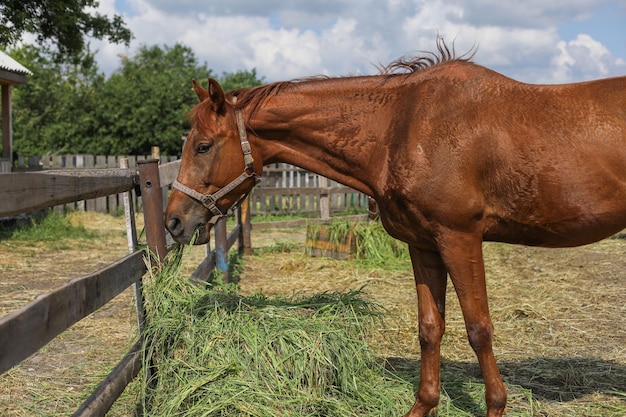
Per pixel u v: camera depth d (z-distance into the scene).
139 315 3.22
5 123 13.67
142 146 25.78
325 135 3.03
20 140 28.33
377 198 3.02
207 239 3.15
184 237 3.03
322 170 3.14
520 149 2.70
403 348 4.41
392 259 8.14
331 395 3.17
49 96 31.39
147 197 3.35
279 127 3.07
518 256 8.80
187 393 2.83
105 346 4.20
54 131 25.66
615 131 2.68
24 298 5.64
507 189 2.74
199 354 3.05
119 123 24.91
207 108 2.99
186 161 3.03
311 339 3.14
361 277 7.22
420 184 2.75
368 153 2.98
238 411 2.83
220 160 3.01
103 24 15.96
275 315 3.32
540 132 2.71
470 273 2.79
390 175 2.86
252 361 3.06
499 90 2.80
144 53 42.38
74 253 8.70
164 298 3.21
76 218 11.95
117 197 13.21
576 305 5.74
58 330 1.96
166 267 3.31
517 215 2.79
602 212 2.71
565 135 2.70
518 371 3.93
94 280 2.34
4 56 13.64
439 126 2.75
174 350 3.11
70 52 16.09
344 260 8.21
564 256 8.74
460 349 4.42
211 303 3.37
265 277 7.25
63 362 3.87
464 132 2.73
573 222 2.76
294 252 9.07
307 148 3.11
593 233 2.81
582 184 2.68
